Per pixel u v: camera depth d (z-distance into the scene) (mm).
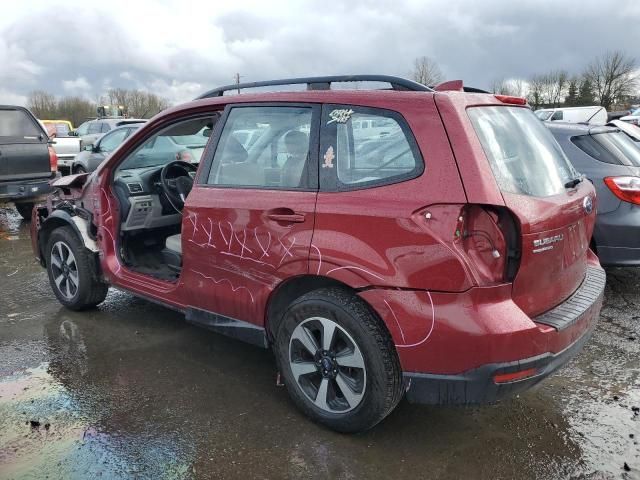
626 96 51281
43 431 3023
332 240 2793
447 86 2941
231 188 3311
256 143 3256
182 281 3613
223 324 3424
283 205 2990
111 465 2740
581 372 3727
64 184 4715
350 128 2889
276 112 3203
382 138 2770
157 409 3244
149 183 4613
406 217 2584
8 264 6508
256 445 2893
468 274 2473
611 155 4883
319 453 2826
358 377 2822
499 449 2865
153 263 4512
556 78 54062
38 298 5207
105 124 17781
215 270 3367
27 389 3480
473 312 2486
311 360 3029
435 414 3186
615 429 3055
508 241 2545
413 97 2748
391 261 2621
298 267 2918
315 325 2939
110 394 3418
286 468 2711
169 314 4762
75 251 4562
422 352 2590
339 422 2914
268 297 3105
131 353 3998
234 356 3951
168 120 3930
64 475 2666
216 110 3631
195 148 5504
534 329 2541
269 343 3240
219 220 3289
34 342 4188
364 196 2742
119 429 3045
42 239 4977
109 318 4668
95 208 4449
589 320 2980
